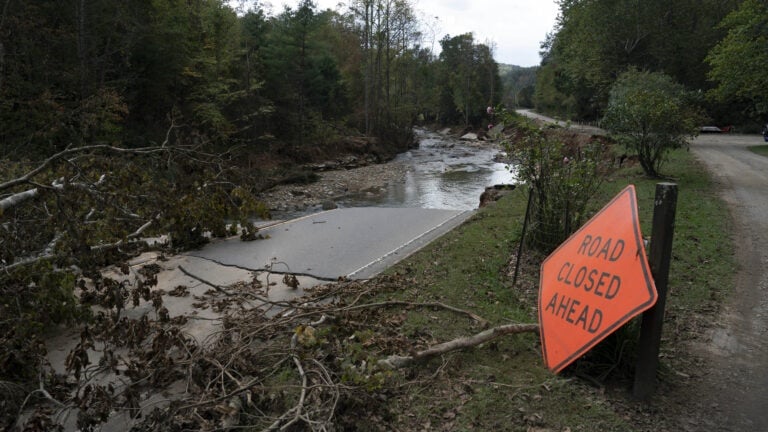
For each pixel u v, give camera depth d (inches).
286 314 185.8
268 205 729.6
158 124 917.2
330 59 1627.7
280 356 151.6
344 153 1412.4
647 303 123.9
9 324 157.1
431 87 3304.6
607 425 119.8
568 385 136.3
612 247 139.8
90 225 218.8
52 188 187.9
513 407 126.2
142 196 243.3
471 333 169.8
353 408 121.6
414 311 188.5
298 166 1157.1
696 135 530.0
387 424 119.7
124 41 771.4
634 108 521.7
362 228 328.5
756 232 305.4
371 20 1798.7
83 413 119.5
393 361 141.3
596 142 296.0
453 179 1010.1
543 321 152.6
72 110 620.1
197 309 196.9
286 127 1337.4
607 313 133.0
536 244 262.5
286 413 114.9
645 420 123.3
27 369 142.2
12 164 265.7
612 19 1521.9
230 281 229.9
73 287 176.1
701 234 300.2
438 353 147.3
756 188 467.2
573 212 253.1
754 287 217.8
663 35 1526.8
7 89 553.3
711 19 1668.3
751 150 873.5
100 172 244.4
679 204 390.6
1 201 183.0
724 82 921.5
